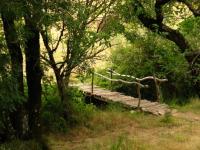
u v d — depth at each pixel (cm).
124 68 2062
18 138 1198
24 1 812
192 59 1520
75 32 1141
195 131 1432
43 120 1392
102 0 1338
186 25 1466
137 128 1480
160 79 1866
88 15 1140
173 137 1354
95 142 1316
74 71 1435
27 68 1196
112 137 1370
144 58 1966
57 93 1523
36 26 926
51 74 1552
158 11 1470
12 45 1055
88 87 2017
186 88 1980
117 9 1337
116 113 1603
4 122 1148
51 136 1348
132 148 1224
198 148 1240
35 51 1179
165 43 1642
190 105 1794
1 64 878
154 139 1345
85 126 1468
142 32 1653
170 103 1892
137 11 1353
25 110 1205
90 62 1421
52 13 857
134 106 1688
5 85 875
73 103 1569
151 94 2006
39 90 1212
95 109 1670
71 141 1344
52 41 1386
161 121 1535
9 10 806
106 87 2100
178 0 1448
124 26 1398
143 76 2003
